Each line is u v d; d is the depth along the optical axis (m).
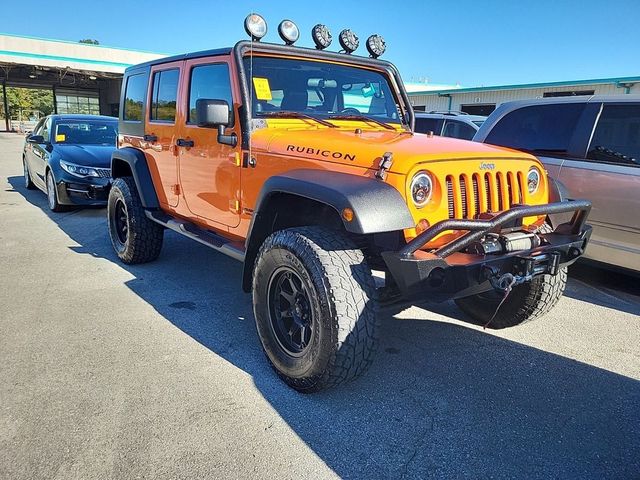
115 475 2.24
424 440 2.56
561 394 3.04
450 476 2.31
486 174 2.94
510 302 3.79
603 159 4.84
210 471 2.29
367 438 2.56
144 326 3.84
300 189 2.78
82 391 2.91
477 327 4.02
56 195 8.06
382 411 2.80
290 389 2.99
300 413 2.76
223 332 3.77
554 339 3.84
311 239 2.78
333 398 2.92
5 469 2.27
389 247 2.77
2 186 11.34
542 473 2.34
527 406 2.90
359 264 2.73
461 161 2.84
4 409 2.72
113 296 4.46
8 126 39.81
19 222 7.58
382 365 3.34
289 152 3.16
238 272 5.25
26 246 6.16
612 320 4.26
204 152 3.98
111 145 9.18
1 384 2.97
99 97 42.69
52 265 5.37
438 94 25.06
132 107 5.43
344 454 2.43
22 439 2.48
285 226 3.37
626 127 4.75
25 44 32.59
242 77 3.51
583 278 5.46
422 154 2.73
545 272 2.91
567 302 4.70
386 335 3.82
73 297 4.42
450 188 2.80
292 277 2.94
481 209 2.91
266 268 3.02
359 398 2.93
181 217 4.65
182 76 4.29
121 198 5.27
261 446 2.47
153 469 2.29
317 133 3.37
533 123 5.45
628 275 5.31
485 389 3.07
